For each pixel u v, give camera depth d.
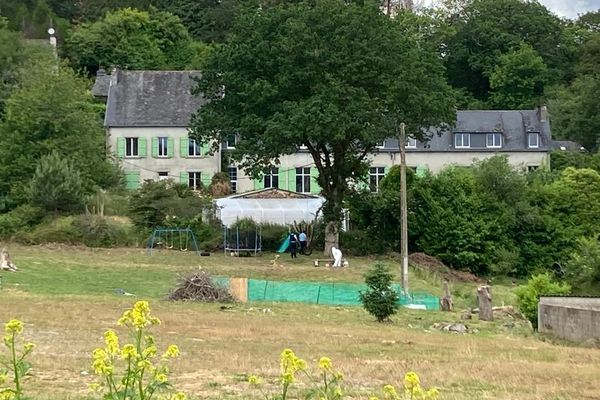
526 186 65.56
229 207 63.72
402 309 34.97
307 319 29.52
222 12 121.12
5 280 38.75
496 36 115.75
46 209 62.03
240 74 56.91
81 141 67.50
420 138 58.88
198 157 78.94
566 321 28.42
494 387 15.33
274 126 53.03
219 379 15.28
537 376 16.83
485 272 62.31
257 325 26.12
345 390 14.15
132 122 78.94
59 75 70.19
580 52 117.88
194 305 32.56
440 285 47.47
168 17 115.94
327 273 48.44
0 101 81.88
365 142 54.81
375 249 61.19
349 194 62.44
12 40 90.69
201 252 57.69
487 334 28.59
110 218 62.31
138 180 78.50
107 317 26.05
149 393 7.33
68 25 121.12
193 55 113.94
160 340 21.31
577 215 65.06
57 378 15.01
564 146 94.12
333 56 54.53
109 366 7.31
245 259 55.16
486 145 83.62
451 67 116.12
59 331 22.17
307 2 59.69
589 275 44.19
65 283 39.31
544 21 118.19
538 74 109.06
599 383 16.05
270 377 15.65
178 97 81.31
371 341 23.23
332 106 52.97
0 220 59.59
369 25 56.06
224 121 57.00
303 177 78.88
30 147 65.69
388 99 54.88
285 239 60.72
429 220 62.28
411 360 19.06
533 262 62.97
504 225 63.00
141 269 46.84
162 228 59.75
